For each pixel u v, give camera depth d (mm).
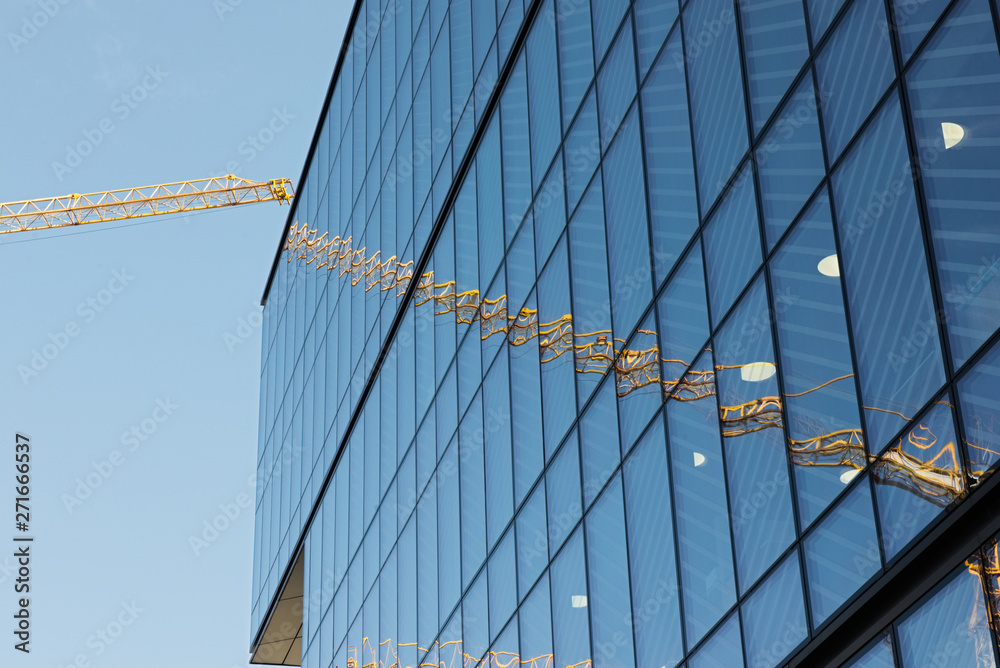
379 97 40469
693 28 18109
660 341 17891
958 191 12008
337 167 46938
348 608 36625
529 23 25984
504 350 24969
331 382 43469
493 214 26938
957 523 11508
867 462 12859
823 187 14297
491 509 24562
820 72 14656
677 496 16750
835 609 12977
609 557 18656
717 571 15477
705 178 17172
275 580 50875
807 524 13711
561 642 20109
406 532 30953
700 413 16422
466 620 25219
